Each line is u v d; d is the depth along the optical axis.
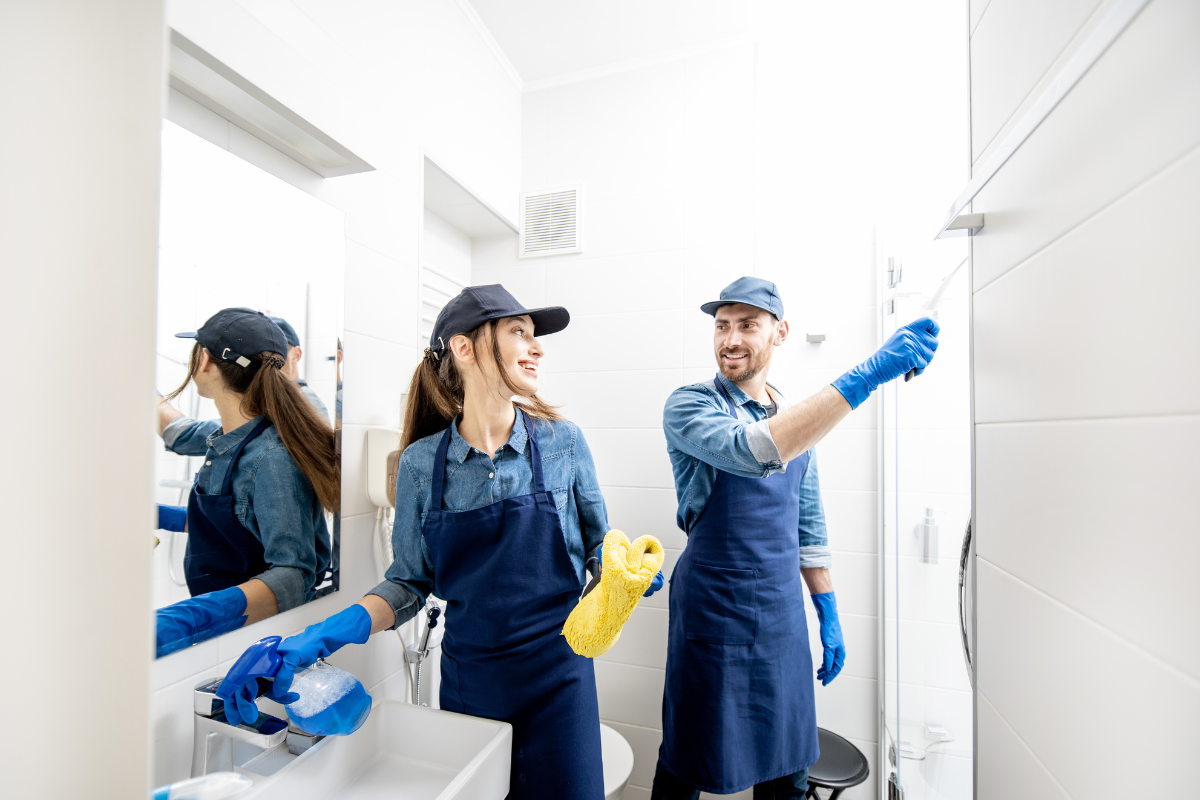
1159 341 0.30
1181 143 0.28
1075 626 0.39
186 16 0.70
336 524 1.01
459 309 1.05
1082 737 0.38
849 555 1.51
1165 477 0.30
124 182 0.15
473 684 1.00
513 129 1.81
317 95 0.96
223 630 0.79
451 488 1.02
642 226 1.72
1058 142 0.42
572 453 1.12
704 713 1.16
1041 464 0.44
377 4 1.17
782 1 1.51
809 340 1.54
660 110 1.73
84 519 0.15
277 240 0.90
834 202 1.56
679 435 1.19
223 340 0.80
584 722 1.00
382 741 0.97
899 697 1.22
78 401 0.15
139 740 0.15
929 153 1.14
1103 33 0.34
